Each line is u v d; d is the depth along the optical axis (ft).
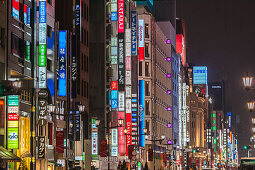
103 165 314.14
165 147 561.43
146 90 481.05
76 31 299.38
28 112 218.79
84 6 328.90
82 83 319.68
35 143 214.28
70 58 277.85
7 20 199.82
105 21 377.71
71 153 283.59
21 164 181.16
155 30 515.50
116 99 373.81
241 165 225.56
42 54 227.61
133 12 419.95
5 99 191.93
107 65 380.17
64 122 267.39
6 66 197.47
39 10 230.27
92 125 311.06
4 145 189.78
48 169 245.45
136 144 399.03
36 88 225.97
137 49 440.04
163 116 556.51
